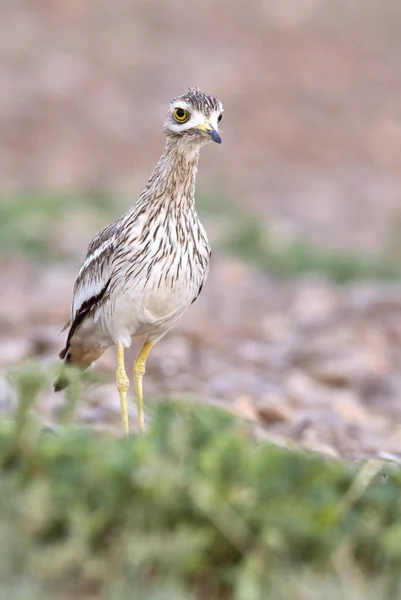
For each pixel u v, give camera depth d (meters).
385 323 15.93
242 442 6.32
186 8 38.06
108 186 24.44
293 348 14.30
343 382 13.28
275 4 39.00
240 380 12.41
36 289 17.23
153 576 5.78
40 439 6.39
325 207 24.52
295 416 10.96
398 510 6.30
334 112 30.95
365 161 28.00
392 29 37.94
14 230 19.55
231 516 5.90
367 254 20.78
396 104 31.98
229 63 33.78
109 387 11.23
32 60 32.41
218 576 5.86
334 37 36.72
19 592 5.45
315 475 6.36
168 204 8.76
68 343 9.59
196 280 8.97
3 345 13.35
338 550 5.91
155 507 5.89
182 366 12.98
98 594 5.66
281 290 18.38
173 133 8.90
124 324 8.95
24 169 25.38
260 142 28.64
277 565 5.85
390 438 10.77
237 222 20.70
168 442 6.18
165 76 32.28
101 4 37.53
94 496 5.95
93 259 9.10
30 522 5.82
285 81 32.88
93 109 29.52
